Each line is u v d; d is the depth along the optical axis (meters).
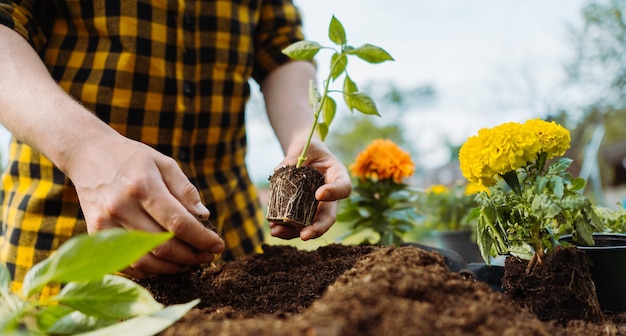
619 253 0.87
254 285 0.96
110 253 0.55
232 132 1.59
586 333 0.74
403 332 0.51
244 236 1.62
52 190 1.29
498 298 0.65
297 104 1.45
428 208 2.51
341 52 1.08
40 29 1.30
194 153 1.49
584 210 0.85
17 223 1.30
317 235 1.10
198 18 1.41
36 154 1.30
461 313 0.58
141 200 0.81
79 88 1.28
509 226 0.88
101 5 1.28
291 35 1.62
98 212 0.83
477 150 0.88
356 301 0.56
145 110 1.34
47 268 0.61
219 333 0.54
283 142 1.39
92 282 0.66
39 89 0.94
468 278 0.80
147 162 0.84
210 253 0.89
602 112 7.98
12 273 1.30
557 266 0.81
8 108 0.92
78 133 0.86
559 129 0.86
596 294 0.88
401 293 0.61
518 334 0.55
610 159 10.16
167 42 1.36
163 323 0.60
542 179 0.82
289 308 0.85
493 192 0.91
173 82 1.38
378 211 1.70
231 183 1.58
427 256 0.77
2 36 1.04
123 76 1.29
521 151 0.83
